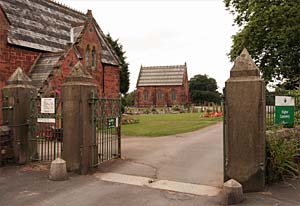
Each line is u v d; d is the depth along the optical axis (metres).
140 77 82.31
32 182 8.38
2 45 17.31
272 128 8.96
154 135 19.08
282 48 23.27
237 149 7.54
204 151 13.09
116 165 10.33
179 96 78.50
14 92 10.75
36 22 21.59
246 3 26.33
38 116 10.83
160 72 81.75
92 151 9.48
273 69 24.88
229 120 7.65
